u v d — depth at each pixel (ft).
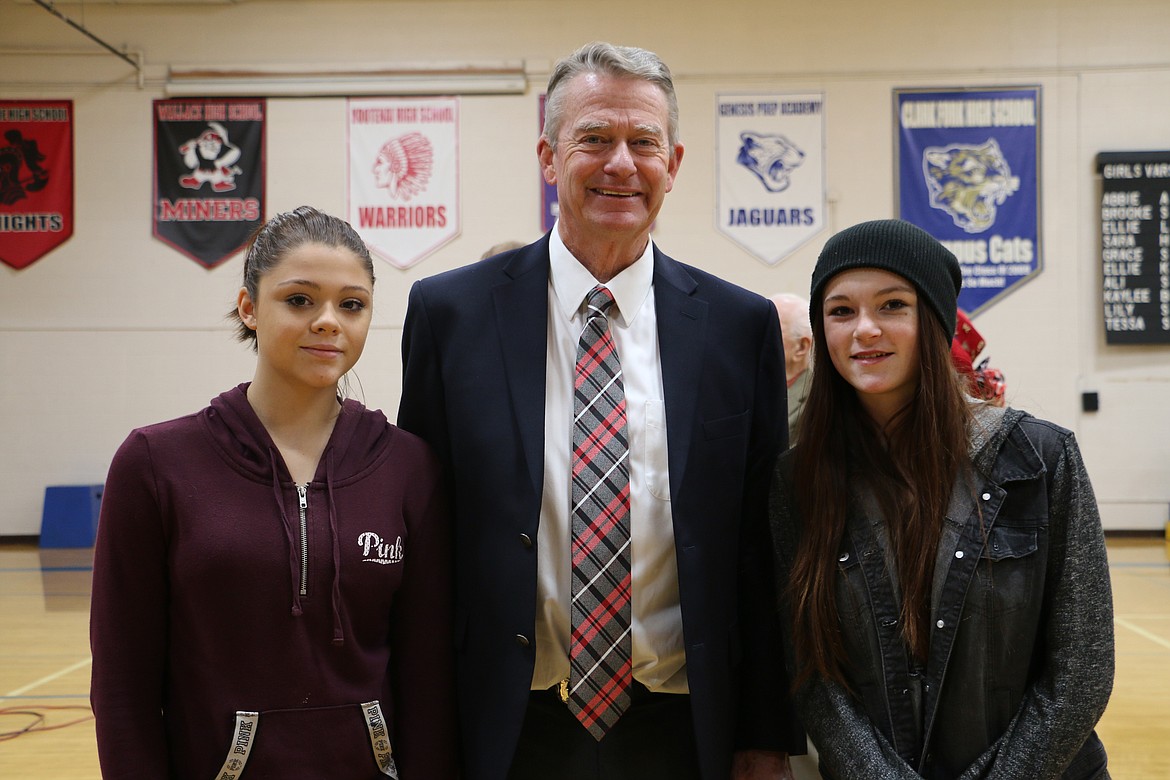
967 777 4.21
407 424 5.30
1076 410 26.48
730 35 26.73
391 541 4.48
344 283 4.42
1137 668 14.23
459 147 26.99
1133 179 26.25
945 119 26.53
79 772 10.57
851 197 26.66
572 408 5.02
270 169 27.12
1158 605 18.24
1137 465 26.40
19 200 27.35
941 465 4.42
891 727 4.40
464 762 4.86
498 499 4.85
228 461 4.31
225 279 27.20
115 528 4.15
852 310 4.56
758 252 26.68
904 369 4.50
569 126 4.96
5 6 27.09
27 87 27.22
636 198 4.97
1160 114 26.35
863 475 4.68
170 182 27.20
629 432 4.97
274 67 26.99
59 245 27.37
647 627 4.88
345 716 4.25
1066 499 4.29
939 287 4.51
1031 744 4.13
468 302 5.25
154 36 27.14
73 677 14.15
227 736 4.10
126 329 27.35
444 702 4.67
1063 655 4.20
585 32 26.89
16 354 27.45
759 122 26.68
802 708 4.75
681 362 5.09
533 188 26.94
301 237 4.41
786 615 4.88
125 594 4.15
